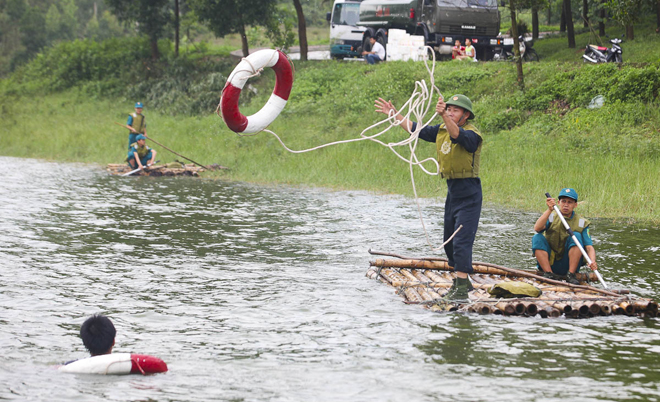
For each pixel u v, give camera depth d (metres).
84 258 8.88
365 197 15.38
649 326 6.27
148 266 8.48
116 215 12.45
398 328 6.07
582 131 18.52
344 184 17.48
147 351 5.39
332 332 5.93
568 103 20.44
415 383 4.72
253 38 39.88
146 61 37.62
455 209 7.28
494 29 26.88
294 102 27.14
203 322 6.20
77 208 13.16
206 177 19.45
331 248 9.81
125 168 20.44
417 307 6.80
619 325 6.29
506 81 22.56
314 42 52.47
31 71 40.75
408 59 27.02
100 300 6.90
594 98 19.77
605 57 22.33
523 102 21.02
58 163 23.06
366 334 5.88
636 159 16.05
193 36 50.66
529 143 18.53
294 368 5.02
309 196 15.52
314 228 11.41
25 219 11.72
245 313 6.50
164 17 38.12
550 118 19.95
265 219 12.28
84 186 16.72
